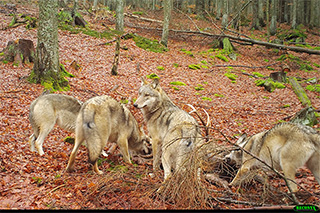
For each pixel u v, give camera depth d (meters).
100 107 5.52
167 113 5.77
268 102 12.88
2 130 7.24
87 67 15.02
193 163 4.30
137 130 6.51
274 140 4.67
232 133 8.52
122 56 17.81
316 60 25.59
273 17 34.72
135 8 41.62
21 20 21.67
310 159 4.34
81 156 6.54
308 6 43.09
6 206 4.23
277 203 4.47
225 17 33.09
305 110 8.82
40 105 6.20
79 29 22.30
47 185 4.96
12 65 13.12
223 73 18.16
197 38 28.00
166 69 17.05
